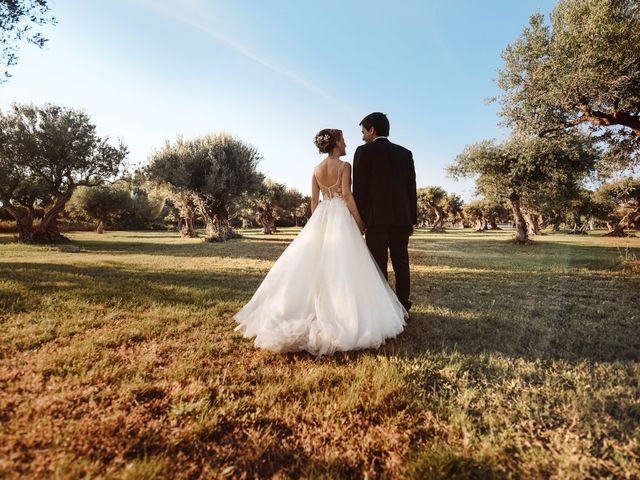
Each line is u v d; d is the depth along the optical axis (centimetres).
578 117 866
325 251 287
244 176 2378
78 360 228
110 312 355
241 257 1107
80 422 158
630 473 132
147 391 192
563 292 502
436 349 267
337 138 315
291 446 152
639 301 446
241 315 314
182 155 2241
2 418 160
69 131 1948
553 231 5059
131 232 4572
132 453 143
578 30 700
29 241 2022
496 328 323
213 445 150
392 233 348
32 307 363
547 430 159
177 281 576
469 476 132
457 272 745
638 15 632
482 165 1844
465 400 187
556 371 223
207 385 204
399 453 147
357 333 255
